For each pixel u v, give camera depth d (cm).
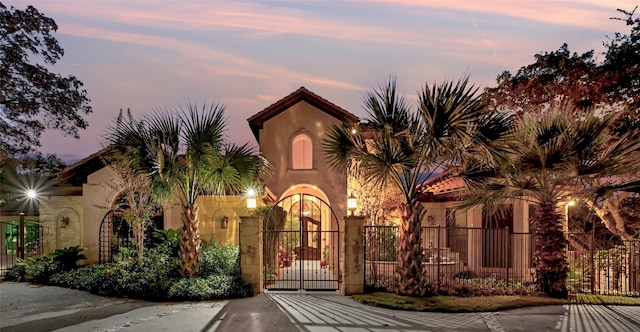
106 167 1705
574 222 2036
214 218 1638
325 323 885
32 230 1908
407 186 1136
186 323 890
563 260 1155
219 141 1280
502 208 1502
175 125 1233
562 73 1653
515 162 1083
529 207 1577
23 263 1555
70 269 1502
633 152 1045
